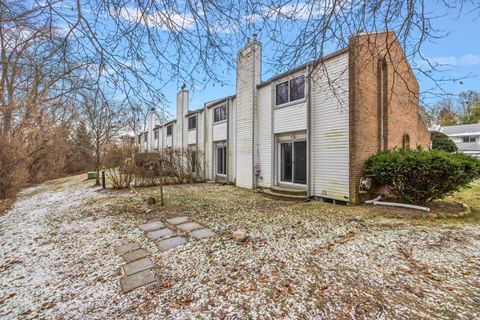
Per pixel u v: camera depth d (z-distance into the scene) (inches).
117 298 105.2
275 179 381.1
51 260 146.3
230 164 484.7
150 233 190.1
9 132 353.4
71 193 424.5
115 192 414.0
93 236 187.6
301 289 107.0
